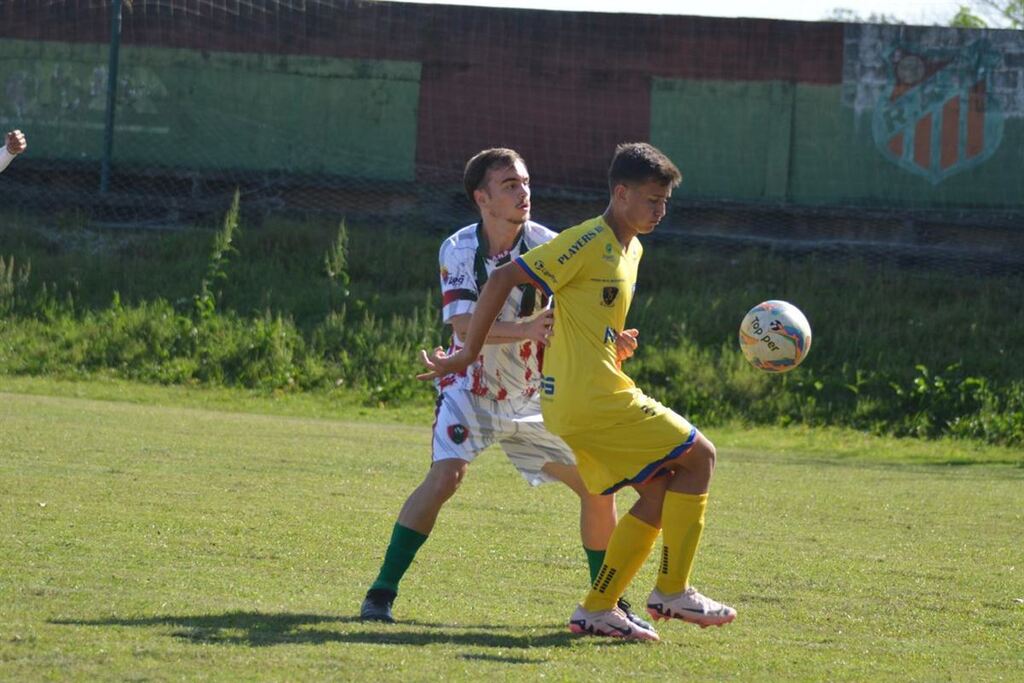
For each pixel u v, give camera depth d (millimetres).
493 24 73750
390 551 17062
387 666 13734
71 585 17266
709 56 73312
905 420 57375
